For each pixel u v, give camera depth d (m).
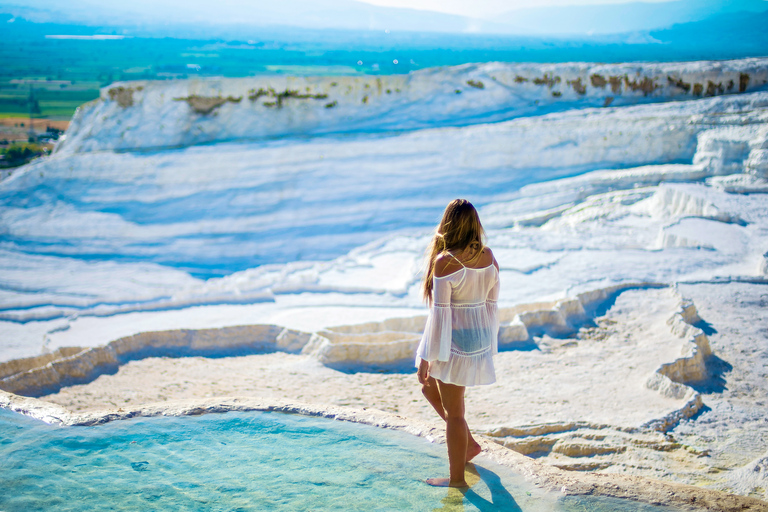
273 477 2.95
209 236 22.14
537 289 10.58
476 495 2.85
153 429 3.52
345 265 14.20
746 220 14.73
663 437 5.28
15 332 10.07
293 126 29.62
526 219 21.44
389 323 9.16
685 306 8.69
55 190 23.50
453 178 25.16
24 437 3.36
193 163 24.53
